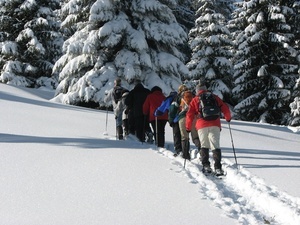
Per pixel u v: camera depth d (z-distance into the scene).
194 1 30.00
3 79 24.45
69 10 17.78
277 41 23.81
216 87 26.12
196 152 7.78
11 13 26.77
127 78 16.11
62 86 17.44
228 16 37.34
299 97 22.25
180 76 18.08
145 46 16.61
